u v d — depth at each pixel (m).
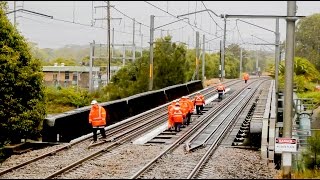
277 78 56.97
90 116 35.62
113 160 28.64
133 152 31.53
